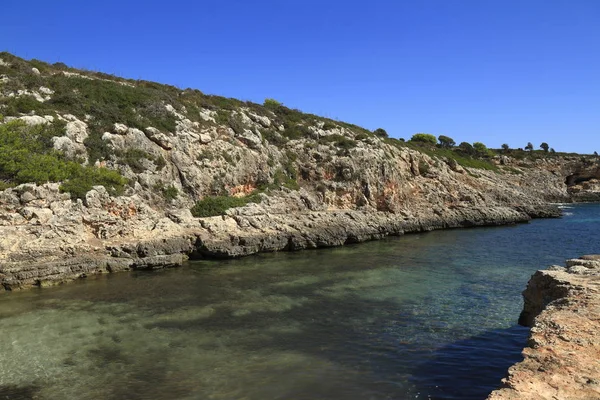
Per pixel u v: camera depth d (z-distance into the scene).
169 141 31.19
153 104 33.53
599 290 10.95
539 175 86.94
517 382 6.78
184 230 27.34
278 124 45.78
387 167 45.22
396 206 44.47
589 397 6.26
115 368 11.47
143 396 9.97
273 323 15.04
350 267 25.00
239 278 22.00
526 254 29.66
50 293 18.88
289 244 31.36
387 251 31.03
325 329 14.41
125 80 38.88
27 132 24.12
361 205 41.75
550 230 43.97
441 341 13.25
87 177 25.00
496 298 18.19
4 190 21.27
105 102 31.70
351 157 43.16
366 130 57.16
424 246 33.53
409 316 15.77
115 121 29.95
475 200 53.28
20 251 19.97
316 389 10.16
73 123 26.84
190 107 37.09
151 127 30.94
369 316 15.80
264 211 32.97
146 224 25.97
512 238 38.12
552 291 12.21
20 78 28.80
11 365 11.69
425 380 10.61
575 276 12.63
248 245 28.67
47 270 20.08
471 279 21.89
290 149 42.97
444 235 40.66
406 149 56.34
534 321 9.52
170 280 21.42
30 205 21.53
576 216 58.94
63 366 11.61
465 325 14.74
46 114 26.36
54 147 24.72
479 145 101.12
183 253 26.33
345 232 34.50
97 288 19.73
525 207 56.69
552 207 61.06
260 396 9.84
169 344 13.11
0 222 20.28
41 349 12.74
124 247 23.77
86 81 32.84
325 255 29.25
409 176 52.47
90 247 22.70
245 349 12.69
